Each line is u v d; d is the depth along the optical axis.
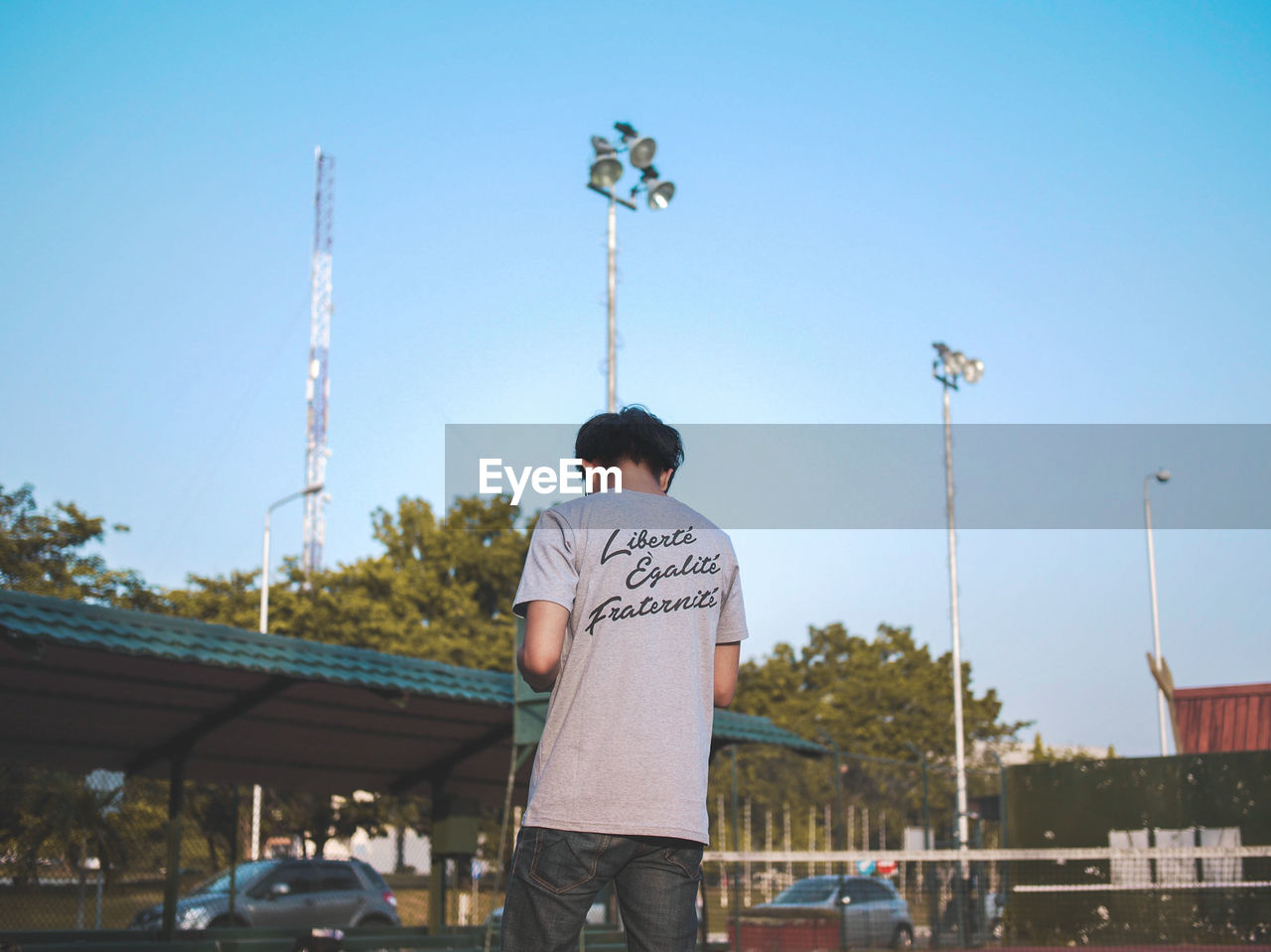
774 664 52.66
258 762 13.38
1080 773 20.55
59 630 9.21
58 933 11.95
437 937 13.66
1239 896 18.28
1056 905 19.50
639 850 2.61
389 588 34.38
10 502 24.97
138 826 14.54
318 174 45.44
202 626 10.52
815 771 31.53
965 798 23.48
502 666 33.19
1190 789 19.39
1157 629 35.09
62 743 11.68
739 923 16.45
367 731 13.10
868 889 19.03
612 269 16.81
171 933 11.88
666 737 2.62
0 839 12.07
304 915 17.64
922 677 51.81
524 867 2.61
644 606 2.71
